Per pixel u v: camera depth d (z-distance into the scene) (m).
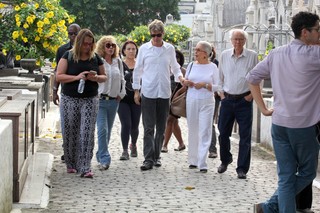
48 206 9.48
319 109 8.06
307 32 8.09
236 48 11.88
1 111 9.16
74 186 10.82
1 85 15.56
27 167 10.72
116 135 17.48
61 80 11.40
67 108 11.51
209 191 10.77
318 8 20.98
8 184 8.70
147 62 12.58
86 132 11.46
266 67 8.30
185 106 13.07
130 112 13.61
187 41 45.81
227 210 9.54
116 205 9.66
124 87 12.64
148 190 10.72
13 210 9.03
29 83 16.02
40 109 16.84
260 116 16.59
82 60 11.41
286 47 8.19
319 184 11.19
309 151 8.11
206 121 12.45
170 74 13.27
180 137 15.01
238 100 11.91
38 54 17.20
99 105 12.45
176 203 9.88
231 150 15.45
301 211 9.22
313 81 8.04
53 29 16.94
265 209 8.43
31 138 11.81
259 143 16.62
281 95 8.12
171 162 13.45
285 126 8.09
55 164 12.60
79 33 11.34
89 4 71.62
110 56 12.41
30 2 16.77
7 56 18.19
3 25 16.78
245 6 46.78
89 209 9.39
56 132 17.05
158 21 12.60
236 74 11.89
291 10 25.83
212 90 12.42
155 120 12.67
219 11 46.09
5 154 8.39
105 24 74.06
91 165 12.79
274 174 12.37
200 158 12.38
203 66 12.52
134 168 12.62
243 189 10.99
